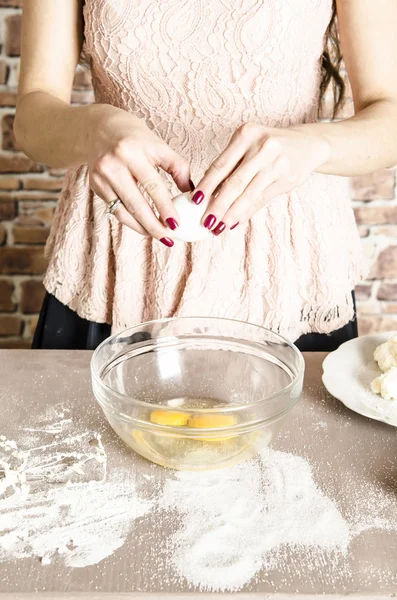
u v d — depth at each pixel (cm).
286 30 98
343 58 106
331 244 110
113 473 70
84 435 77
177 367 83
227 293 107
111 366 78
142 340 81
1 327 200
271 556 59
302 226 108
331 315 112
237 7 96
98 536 62
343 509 65
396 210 189
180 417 67
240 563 58
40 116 92
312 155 79
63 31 103
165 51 99
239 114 104
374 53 100
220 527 63
